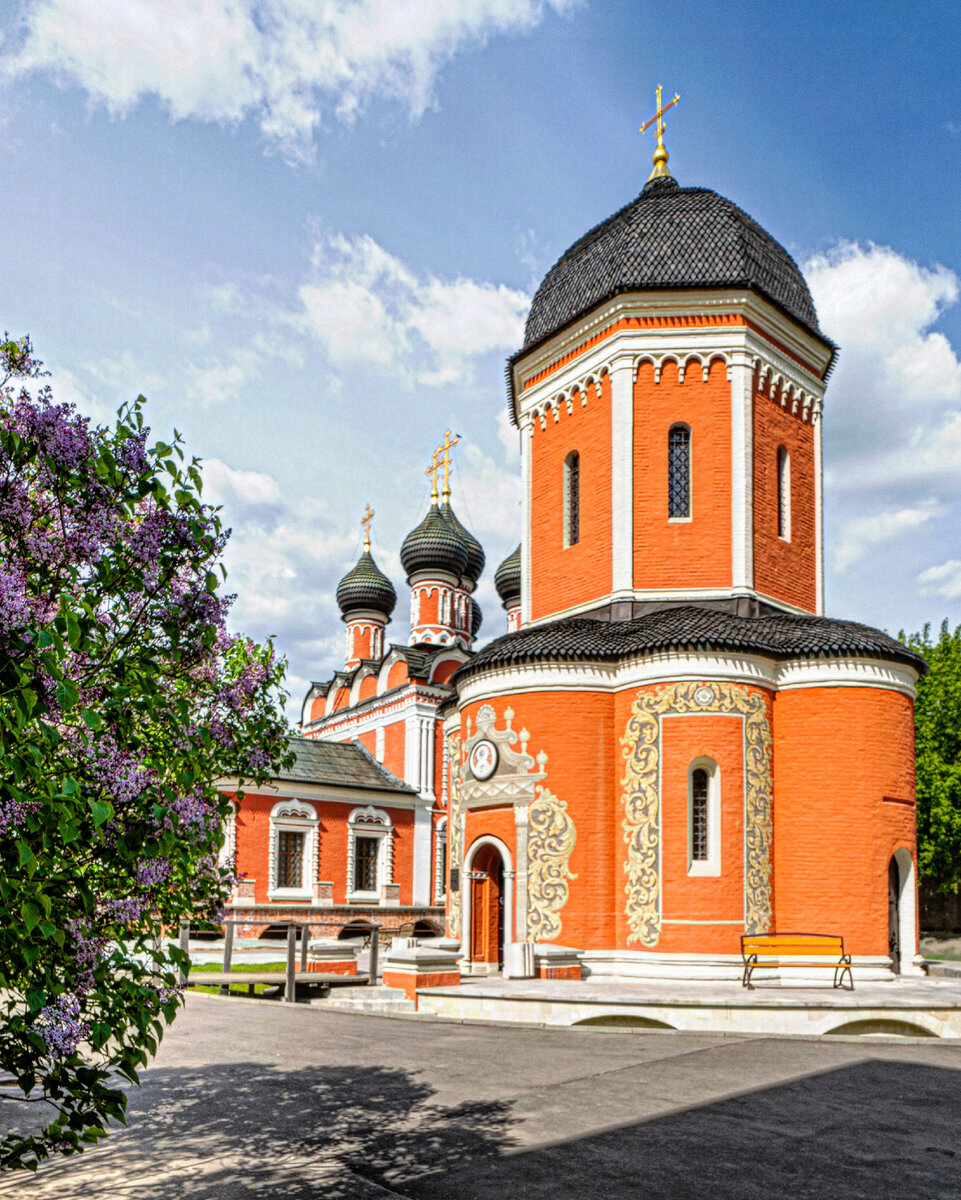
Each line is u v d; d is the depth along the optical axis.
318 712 55.59
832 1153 8.16
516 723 21.42
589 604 23.50
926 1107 9.77
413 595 52.97
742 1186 7.30
